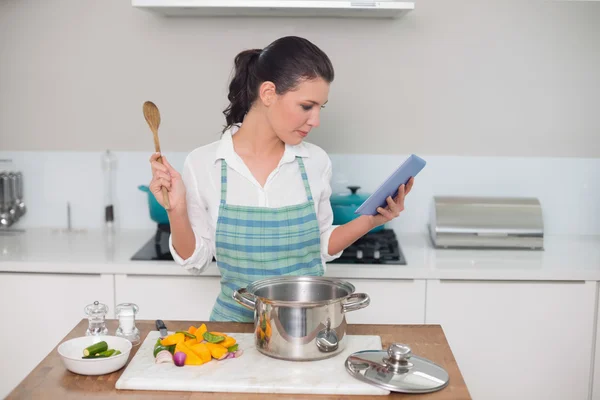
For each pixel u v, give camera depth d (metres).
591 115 3.11
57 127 3.18
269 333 1.53
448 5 3.03
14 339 2.70
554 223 3.20
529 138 3.14
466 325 2.65
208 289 2.65
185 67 3.10
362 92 3.10
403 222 3.20
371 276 2.60
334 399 1.37
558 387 2.68
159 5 2.64
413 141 3.14
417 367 1.48
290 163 2.00
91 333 1.63
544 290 2.62
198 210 1.99
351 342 1.65
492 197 3.00
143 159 3.19
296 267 2.00
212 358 1.53
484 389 2.69
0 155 3.21
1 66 3.14
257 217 1.94
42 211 3.24
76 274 2.66
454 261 2.71
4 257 2.70
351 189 2.96
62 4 3.07
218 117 3.14
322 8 2.72
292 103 1.81
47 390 1.40
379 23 3.04
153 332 1.70
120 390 1.41
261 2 2.65
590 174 3.16
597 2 3.02
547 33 3.04
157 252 2.78
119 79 3.12
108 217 3.18
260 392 1.40
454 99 3.11
